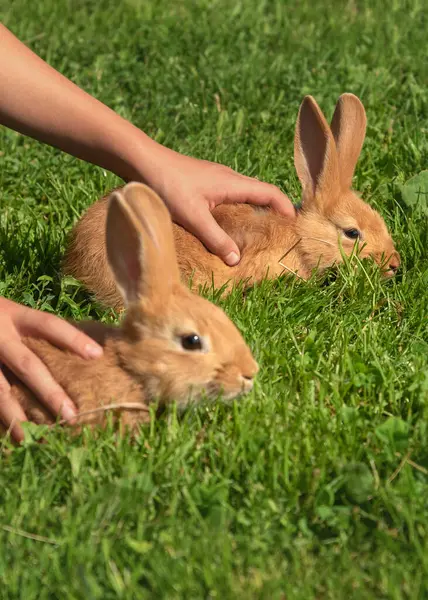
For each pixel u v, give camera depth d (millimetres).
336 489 826
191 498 817
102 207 1141
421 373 945
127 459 845
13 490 828
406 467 825
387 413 924
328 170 1179
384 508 824
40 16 1907
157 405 898
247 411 896
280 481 840
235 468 847
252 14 1979
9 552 779
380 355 990
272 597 742
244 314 1044
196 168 1087
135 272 900
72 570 757
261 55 1703
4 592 752
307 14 1994
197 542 773
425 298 1076
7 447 876
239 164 1338
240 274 1135
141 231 885
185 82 1581
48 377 887
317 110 1172
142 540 783
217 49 1734
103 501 805
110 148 1052
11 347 894
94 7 1977
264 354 975
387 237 1190
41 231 1223
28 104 1049
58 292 1136
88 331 930
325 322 1052
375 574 762
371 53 1727
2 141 1406
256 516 806
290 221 1178
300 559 775
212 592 744
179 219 1076
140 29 1834
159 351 890
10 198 1287
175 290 920
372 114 1460
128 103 1538
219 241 1093
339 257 1181
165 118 1474
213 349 890
